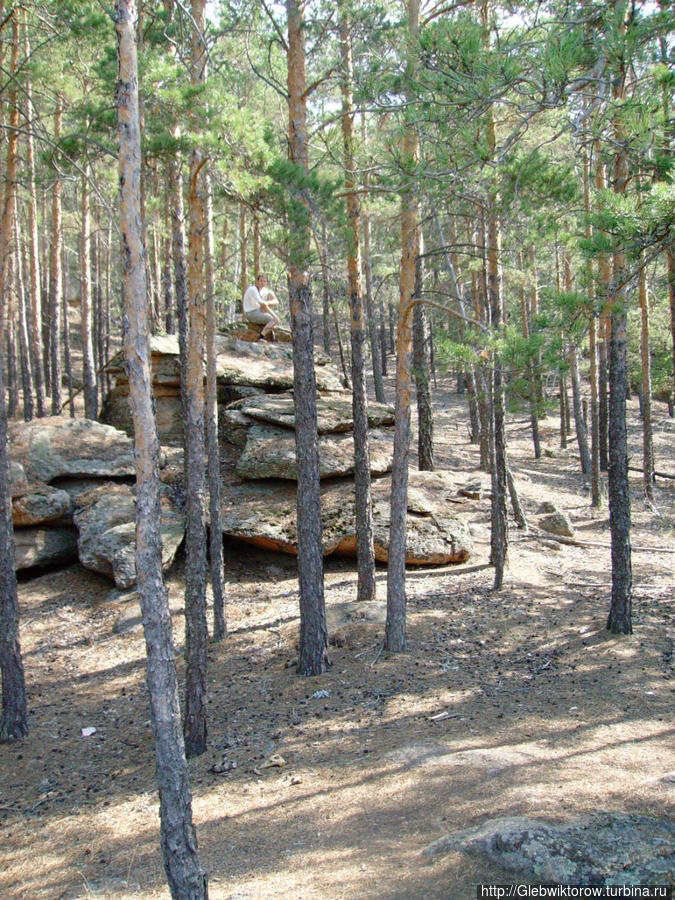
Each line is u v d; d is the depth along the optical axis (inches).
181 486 636.1
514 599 521.3
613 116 302.5
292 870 234.4
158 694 209.2
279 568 599.5
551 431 1279.5
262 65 659.4
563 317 283.4
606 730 313.3
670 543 685.9
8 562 396.8
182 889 203.9
